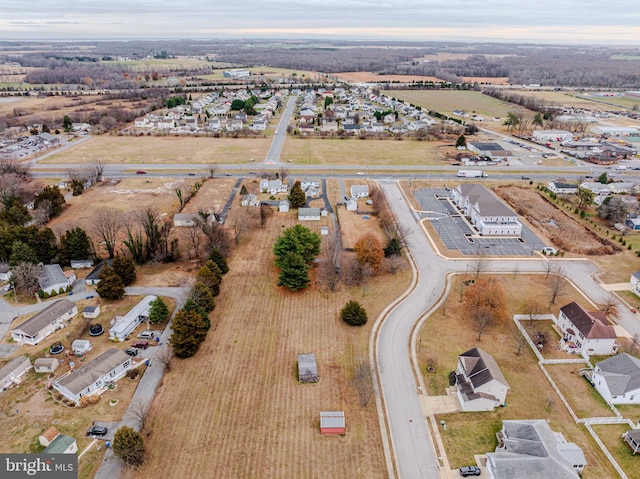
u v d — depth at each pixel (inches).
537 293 3503.9
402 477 2047.2
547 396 2524.6
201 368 2696.9
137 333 3006.9
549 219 4938.5
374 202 5260.8
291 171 6432.1
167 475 2031.3
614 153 7377.0
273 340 2955.2
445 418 2378.2
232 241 4311.0
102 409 2391.7
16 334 2913.4
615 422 2351.1
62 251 3806.6
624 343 2935.5
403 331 3061.0
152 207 5039.4
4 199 4655.5
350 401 2472.9
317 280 3666.3
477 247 4281.5
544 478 1913.1
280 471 2060.8
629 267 3907.5
